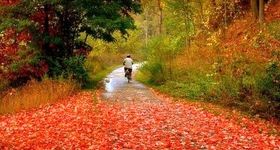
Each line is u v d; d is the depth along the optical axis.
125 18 27.45
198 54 28.72
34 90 22.22
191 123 14.70
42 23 27.27
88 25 28.45
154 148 11.29
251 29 28.97
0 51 26.27
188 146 11.44
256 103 16.53
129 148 11.34
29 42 26.70
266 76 16.30
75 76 26.67
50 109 18.56
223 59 22.17
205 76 22.50
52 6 27.14
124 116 15.99
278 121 15.90
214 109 17.91
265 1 32.19
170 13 38.12
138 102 20.34
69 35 28.67
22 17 26.83
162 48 29.91
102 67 46.94
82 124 14.57
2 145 12.06
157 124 14.48
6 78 25.92
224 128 13.79
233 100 18.58
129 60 32.09
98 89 26.06
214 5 35.69
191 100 21.27
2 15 26.62
